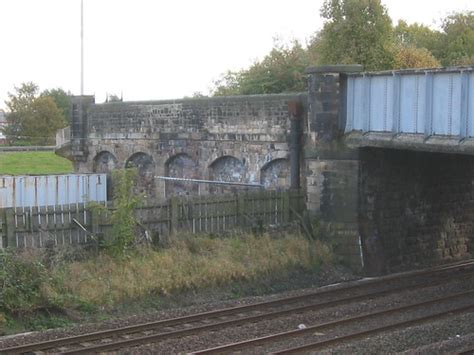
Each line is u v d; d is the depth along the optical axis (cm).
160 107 2983
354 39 3609
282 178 2542
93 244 1947
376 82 2177
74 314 1692
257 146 2597
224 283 1991
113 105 3225
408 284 2161
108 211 1995
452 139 1950
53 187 2809
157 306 1819
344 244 2284
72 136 3450
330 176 2303
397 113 2102
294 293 1995
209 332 1570
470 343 1416
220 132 2727
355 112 2256
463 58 4847
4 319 1602
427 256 2522
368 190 2292
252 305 1795
